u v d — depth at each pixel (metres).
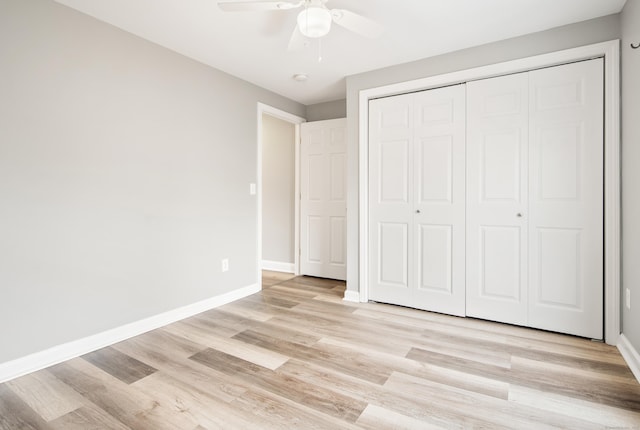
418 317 2.85
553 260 2.48
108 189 2.33
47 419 1.52
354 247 3.34
